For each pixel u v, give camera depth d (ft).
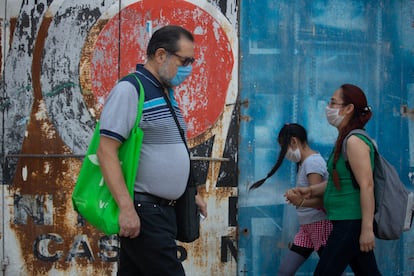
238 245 15.88
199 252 15.71
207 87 15.74
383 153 16.56
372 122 16.52
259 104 15.99
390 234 12.17
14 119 15.38
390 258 16.58
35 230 15.42
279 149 16.07
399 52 16.51
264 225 15.99
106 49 15.51
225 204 15.79
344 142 12.04
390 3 16.52
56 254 15.47
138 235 9.90
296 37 16.17
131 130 9.69
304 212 13.96
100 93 15.51
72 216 15.46
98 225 9.67
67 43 15.42
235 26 15.84
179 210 10.68
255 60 15.97
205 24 15.72
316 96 16.28
